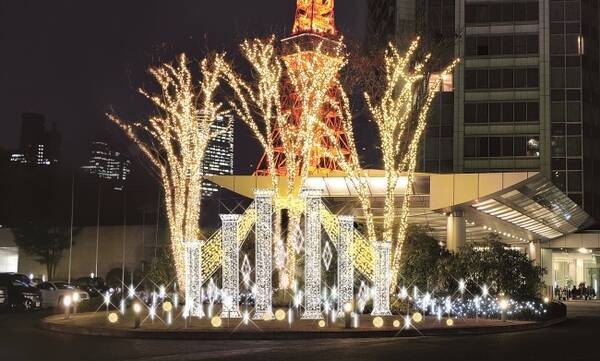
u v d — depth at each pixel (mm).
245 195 34531
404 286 30844
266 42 35781
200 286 24359
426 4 75438
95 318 25062
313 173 35375
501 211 41500
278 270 30547
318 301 23562
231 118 40344
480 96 77938
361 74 39125
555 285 67688
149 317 24953
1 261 68125
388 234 30047
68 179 73625
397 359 15055
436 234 51812
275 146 36812
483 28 78312
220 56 36750
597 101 80000
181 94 34719
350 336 20109
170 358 15094
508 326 24172
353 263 25406
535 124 77125
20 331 22109
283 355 15672
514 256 32000
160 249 42562
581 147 77000
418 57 45344
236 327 20938
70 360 14789
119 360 14797
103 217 69750
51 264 65250
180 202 32344
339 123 38781
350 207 37375
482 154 77438
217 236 26703
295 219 29969
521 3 78312
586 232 71438
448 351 16828
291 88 35875
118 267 63219
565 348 18078
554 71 77812
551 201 43375
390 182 30531
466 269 31375
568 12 78375
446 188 34094
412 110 41688
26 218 71875
